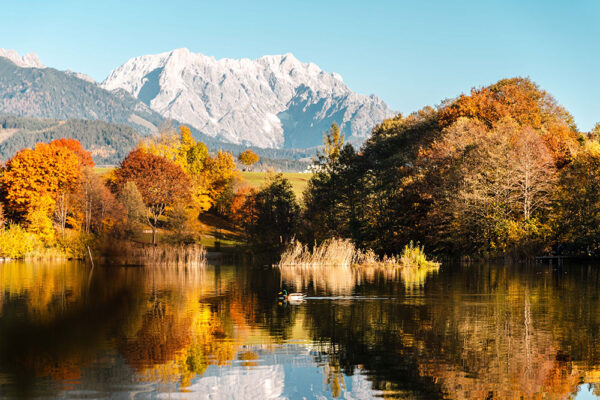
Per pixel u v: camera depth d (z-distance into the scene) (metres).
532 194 64.81
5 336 23.44
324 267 58.19
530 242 61.31
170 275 49.56
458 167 66.12
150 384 17.44
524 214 64.12
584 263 58.75
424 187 69.81
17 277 47.66
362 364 19.34
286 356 20.38
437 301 32.06
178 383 17.52
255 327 25.12
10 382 17.58
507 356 20.14
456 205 62.69
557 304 30.69
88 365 19.31
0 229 74.69
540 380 17.62
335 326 25.12
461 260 64.94
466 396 16.28
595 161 63.75
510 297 33.34
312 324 25.59
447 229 66.44
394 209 71.06
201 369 18.84
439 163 71.12
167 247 68.94
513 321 25.94
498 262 61.09
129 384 17.45
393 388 17.03
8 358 20.14
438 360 19.70
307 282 42.56
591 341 22.03
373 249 69.94
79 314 28.38
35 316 27.80
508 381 17.56
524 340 22.30
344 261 59.59
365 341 22.38
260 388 17.08
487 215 63.00
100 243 70.06
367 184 75.38
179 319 26.94
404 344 21.91
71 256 75.44
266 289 38.38
